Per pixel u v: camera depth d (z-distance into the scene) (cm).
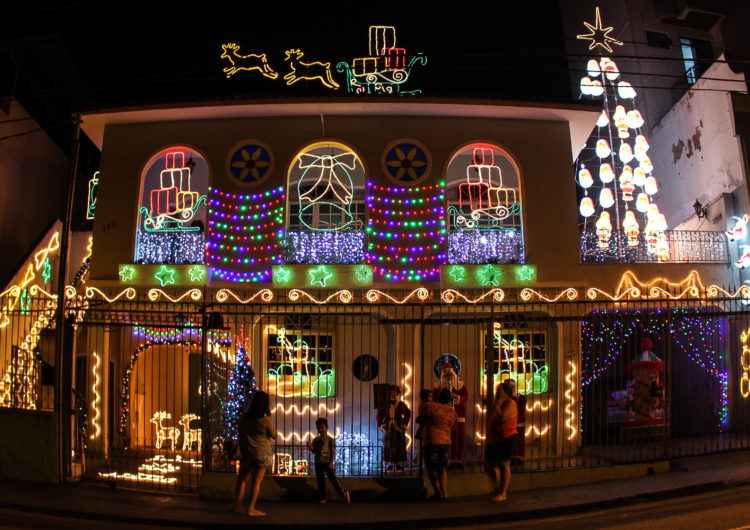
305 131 1391
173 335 1378
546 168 1406
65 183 1853
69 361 1109
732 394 1437
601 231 1427
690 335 1536
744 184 1453
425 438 986
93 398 1305
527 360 1368
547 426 1349
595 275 1384
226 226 1370
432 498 993
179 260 1383
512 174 1531
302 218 1489
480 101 1341
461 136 1401
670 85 2020
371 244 1352
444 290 1328
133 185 1396
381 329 1374
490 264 1344
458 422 1168
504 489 969
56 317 1100
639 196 1495
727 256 1462
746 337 1402
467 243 1386
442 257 1352
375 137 1391
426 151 1388
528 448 1339
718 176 1559
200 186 1537
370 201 1364
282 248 1352
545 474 1039
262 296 1323
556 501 951
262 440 925
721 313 1167
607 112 1908
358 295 1324
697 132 1655
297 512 925
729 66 1566
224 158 1392
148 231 1418
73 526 860
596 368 1540
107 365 1324
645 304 1385
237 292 1330
